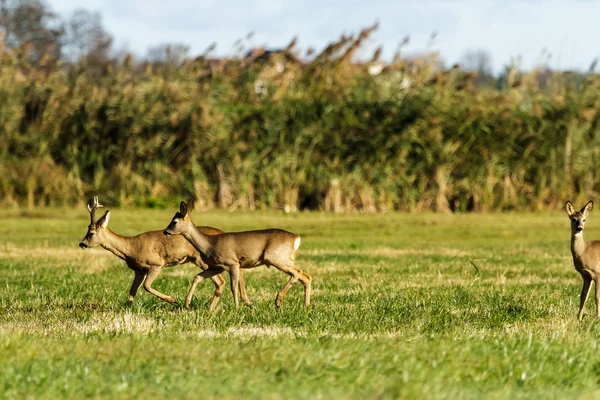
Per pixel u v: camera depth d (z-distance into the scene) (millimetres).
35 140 63875
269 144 63875
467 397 12562
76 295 24484
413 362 14172
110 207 62469
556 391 13195
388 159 64438
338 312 20875
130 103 63656
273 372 13852
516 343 16078
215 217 55062
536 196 64875
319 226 51156
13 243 41000
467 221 56000
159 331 17781
